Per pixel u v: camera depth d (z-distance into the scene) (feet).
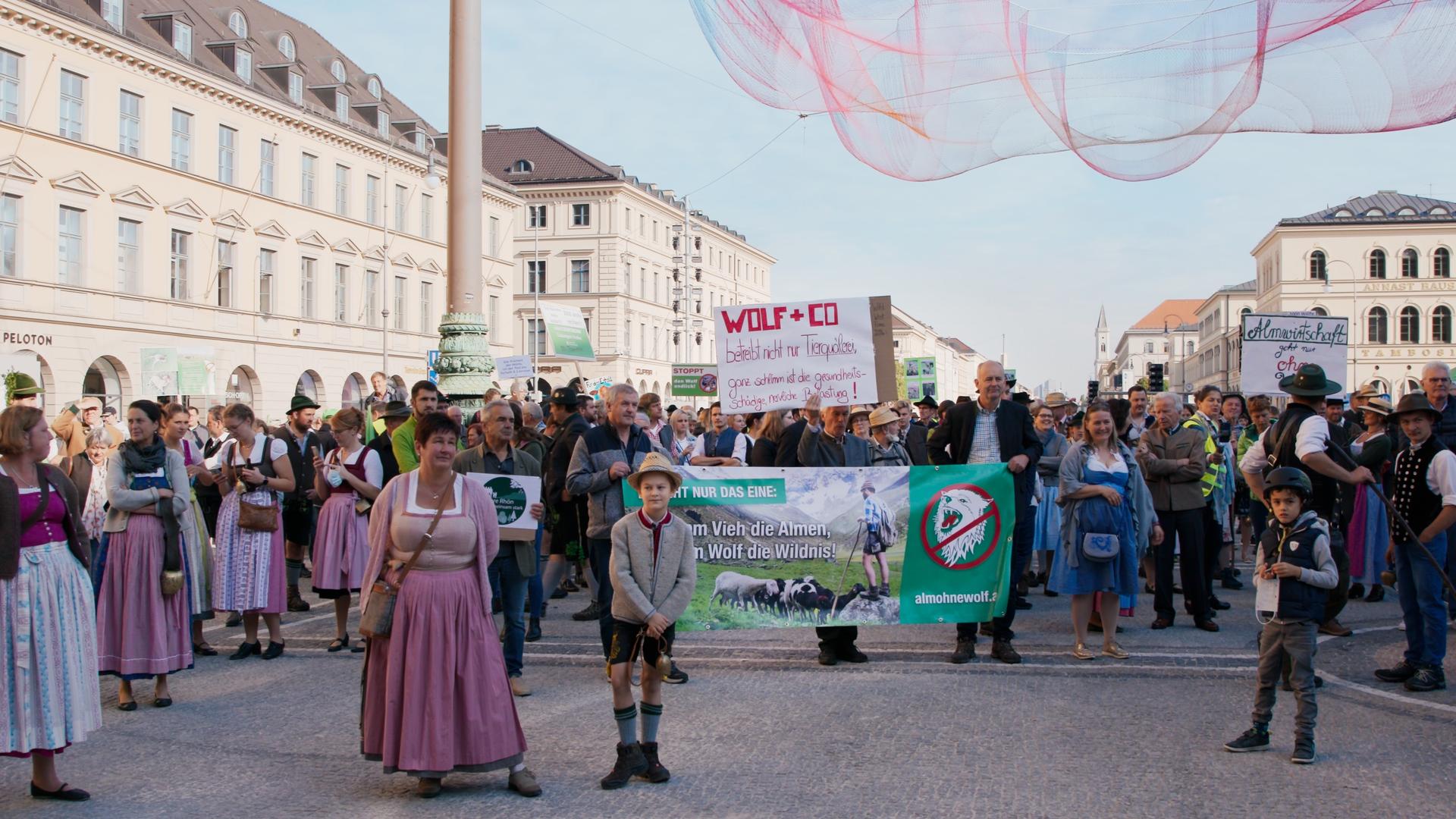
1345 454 24.20
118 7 116.47
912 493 26.48
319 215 147.23
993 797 16.94
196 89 126.31
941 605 26.53
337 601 29.89
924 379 157.07
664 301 254.88
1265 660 19.20
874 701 23.03
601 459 25.39
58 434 34.32
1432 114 19.10
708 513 26.11
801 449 27.89
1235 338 290.35
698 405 167.12
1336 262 232.12
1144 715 21.70
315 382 147.74
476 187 42.06
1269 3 19.92
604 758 19.52
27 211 104.68
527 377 81.25
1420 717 21.62
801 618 26.21
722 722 21.49
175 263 124.36
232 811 16.96
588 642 30.66
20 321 103.76
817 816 16.25
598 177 228.63
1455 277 227.20
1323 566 18.71
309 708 23.50
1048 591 40.37
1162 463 31.68
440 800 17.37
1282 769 18.24
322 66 159.33
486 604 17.84
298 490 37.42
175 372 86.99
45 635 17.58
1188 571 31.86
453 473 18.07
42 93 106.11
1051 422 41.57
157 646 23.53
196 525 26.63
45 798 17.65
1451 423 34.04
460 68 41.83
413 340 168.45
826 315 29.04
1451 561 24.03
